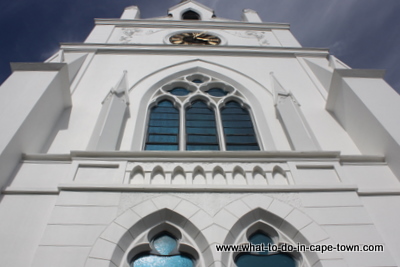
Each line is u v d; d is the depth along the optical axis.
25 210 6.00
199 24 19.31
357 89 9.23
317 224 5.91
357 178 7.24
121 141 9.03
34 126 7.71
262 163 7.25
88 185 6.22
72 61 12.39
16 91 8.17
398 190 6.84
